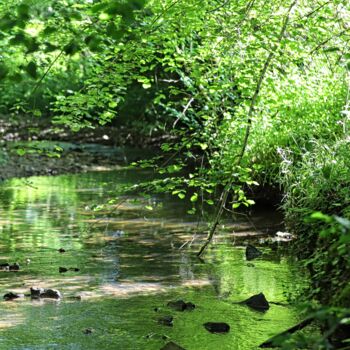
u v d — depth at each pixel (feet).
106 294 28.12
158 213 45.78
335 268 24.84
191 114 44.52
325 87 42.32
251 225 41.68
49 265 32.53
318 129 41.81
